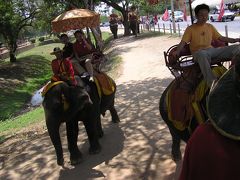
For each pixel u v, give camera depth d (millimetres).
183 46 4566
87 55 6477
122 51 21203
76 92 5621
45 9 31141
